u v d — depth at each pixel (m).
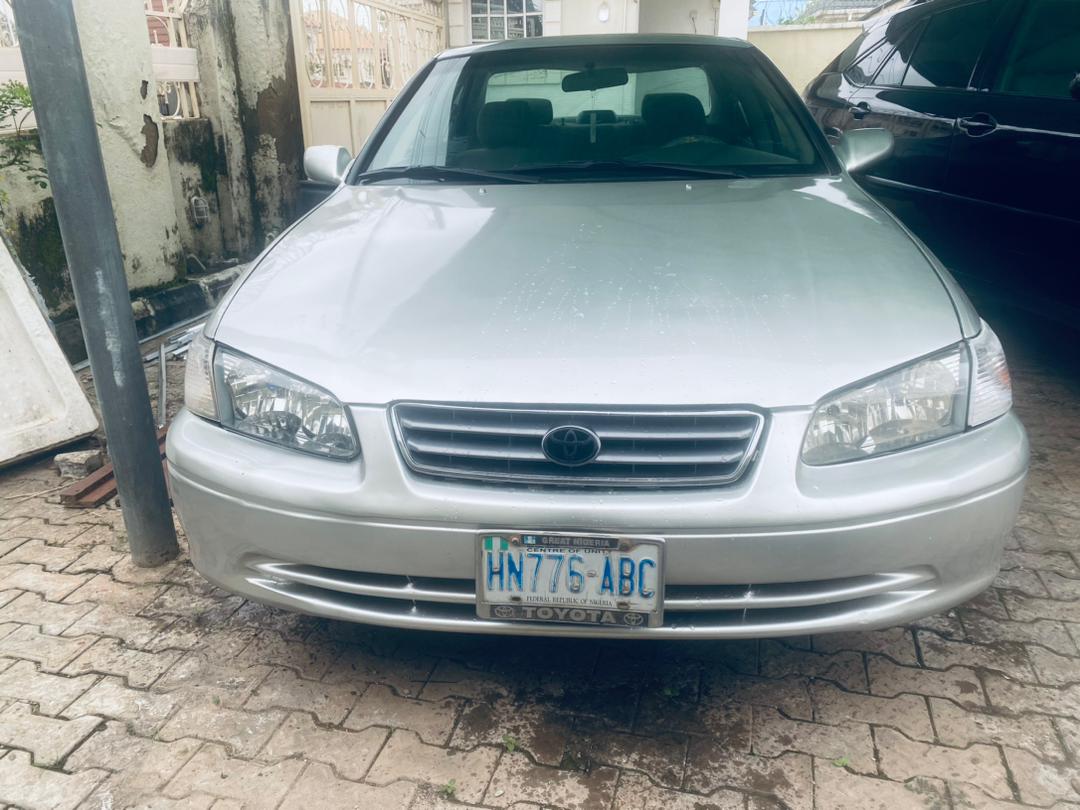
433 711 1.97
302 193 3.02
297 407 1.78
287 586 1.89
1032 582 2.40
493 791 1.75
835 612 1.74
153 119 4.62
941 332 1.79
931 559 1.72
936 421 1.74
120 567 2.58
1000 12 3.92
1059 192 3.32
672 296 1.86
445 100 2.96
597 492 1.66
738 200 2.40
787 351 1.71
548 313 1.82
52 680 2.10
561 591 1.68
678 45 3.04
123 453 2.44
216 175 5.53
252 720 1.95
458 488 1.68
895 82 4.64
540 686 2.05
